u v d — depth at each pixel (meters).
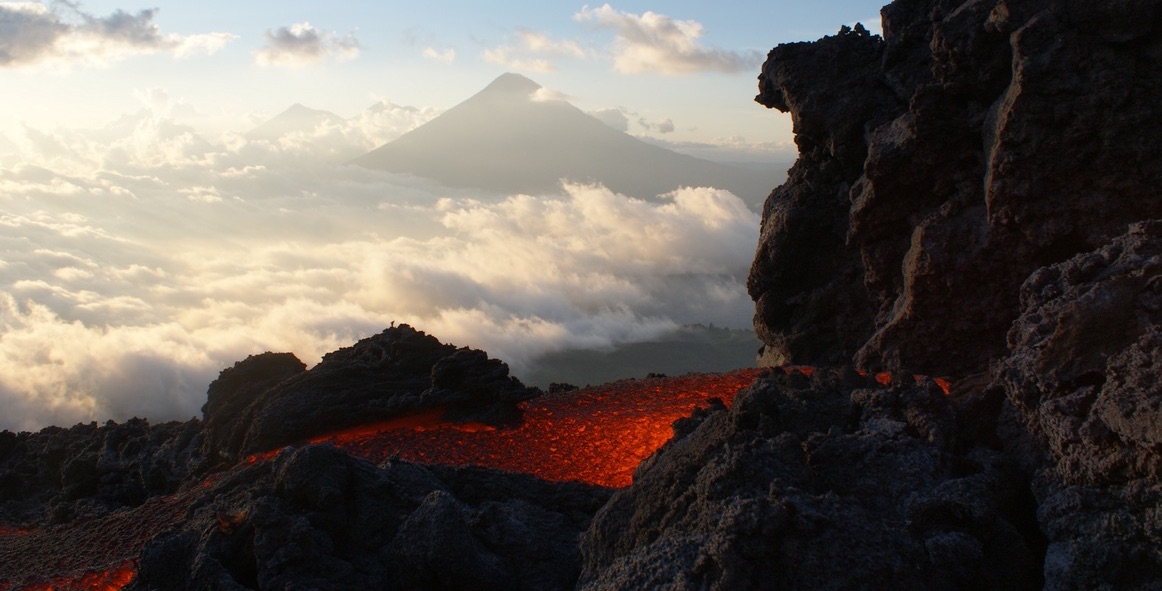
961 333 20.53
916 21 24.20
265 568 10.54
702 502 10.06
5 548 15.88
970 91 21.08
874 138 23.05
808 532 9.00
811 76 26.02
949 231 20.47
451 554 10.76
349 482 12.01
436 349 23.80
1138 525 8.77
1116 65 17.95
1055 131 18.38
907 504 10.06
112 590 12.52
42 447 27.84
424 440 19.06
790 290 27.58
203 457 22.75
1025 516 10.35
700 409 15.80
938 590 9.08
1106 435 9.36
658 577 9.17
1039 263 19.30
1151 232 11.11
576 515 13.65
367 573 10.99
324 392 21.59
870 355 22.02
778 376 15.04
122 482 23.42
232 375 25.27
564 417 20.64
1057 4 18.34
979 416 11.91
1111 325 10.23
